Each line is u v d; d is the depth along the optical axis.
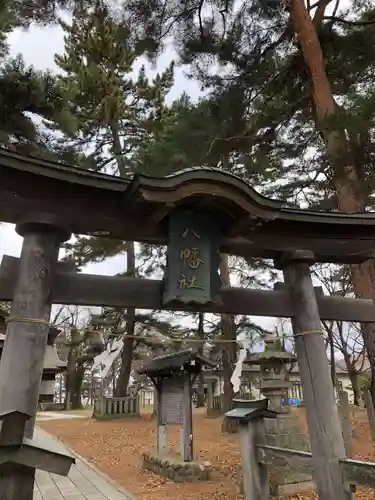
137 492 6.35
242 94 9.64
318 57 8.49
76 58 16.33
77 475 7.43
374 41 8.62
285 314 4.47
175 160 9.17
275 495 5.92
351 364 21.91
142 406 29.20
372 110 6.73
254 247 4.62
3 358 3.24
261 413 4.59
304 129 9.83
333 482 3.86
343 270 16.73
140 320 18.56
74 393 26.31
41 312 3.46
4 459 2.04
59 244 3.88
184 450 7.41
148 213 3.91
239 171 10.25
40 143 9.15
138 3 9.62
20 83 7.54
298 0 9.03
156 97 17.48
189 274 3.95
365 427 12.93
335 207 9.35
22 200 3.70
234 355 13.64
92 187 3.71
